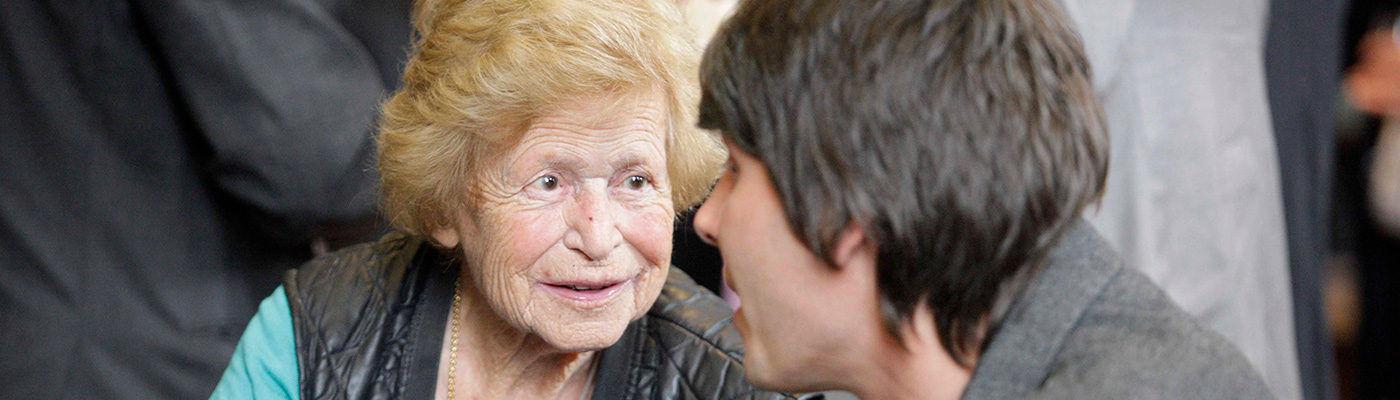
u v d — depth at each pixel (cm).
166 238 182
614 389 122
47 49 173
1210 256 219
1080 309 74
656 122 112
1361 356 329
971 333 74
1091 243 76
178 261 183
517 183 110
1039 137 70
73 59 173
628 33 107
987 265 71
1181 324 73
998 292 73
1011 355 73
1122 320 73
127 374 182
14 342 179
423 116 113
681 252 195
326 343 126
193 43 165
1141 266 212
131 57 174
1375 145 312
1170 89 211
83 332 179
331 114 175
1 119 176
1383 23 296
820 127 72
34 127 176
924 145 70
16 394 180
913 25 71
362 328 127
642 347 124
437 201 117
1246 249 225
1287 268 251
